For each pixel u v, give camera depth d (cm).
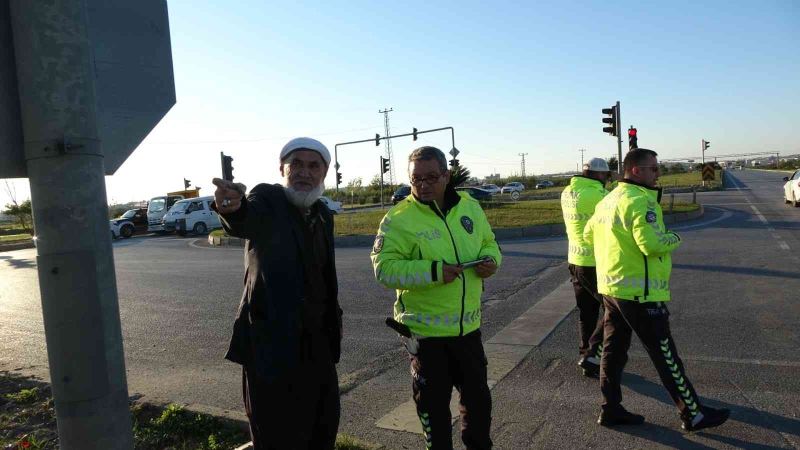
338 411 269
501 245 1434
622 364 390
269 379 227
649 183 379
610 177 520
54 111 183
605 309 397
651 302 367
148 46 220
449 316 288
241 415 414
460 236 296
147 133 219
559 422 400
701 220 1752
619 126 1593
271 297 229
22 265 1738
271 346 229
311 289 249
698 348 538
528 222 1783
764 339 554
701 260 1007
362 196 6281
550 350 559
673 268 950
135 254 1864
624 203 366
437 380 292
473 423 295
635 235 359
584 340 508
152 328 759
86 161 188
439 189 294
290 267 234
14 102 187
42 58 182
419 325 291
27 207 3778
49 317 185
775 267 905
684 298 736
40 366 602
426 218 294
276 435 238
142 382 534
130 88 214
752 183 4553
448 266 278
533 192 5778
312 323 249
